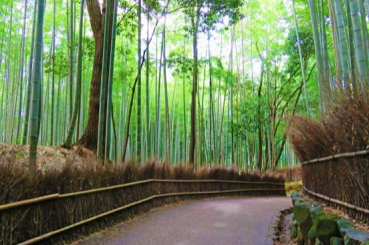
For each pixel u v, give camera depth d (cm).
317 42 619
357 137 229
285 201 808
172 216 501
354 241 184
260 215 544
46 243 285
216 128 1619
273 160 1501
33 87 353
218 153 1703
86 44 878
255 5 1288
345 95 255
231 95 1386
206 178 855
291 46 1183
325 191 316
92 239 338
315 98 1214
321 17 781
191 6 774
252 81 1512
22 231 258
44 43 1133
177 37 1209
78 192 344
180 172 743
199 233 385
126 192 476
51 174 309
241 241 353
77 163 425
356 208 230
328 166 304
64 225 317
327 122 298
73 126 755
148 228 405
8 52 1209
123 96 1495
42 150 658
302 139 380
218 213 545
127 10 857
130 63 1348
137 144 699
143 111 1653
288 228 459
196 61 1017
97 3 810
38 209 280
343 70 461
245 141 1709
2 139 1427
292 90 1485
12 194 252
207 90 1497
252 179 1073
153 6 844
